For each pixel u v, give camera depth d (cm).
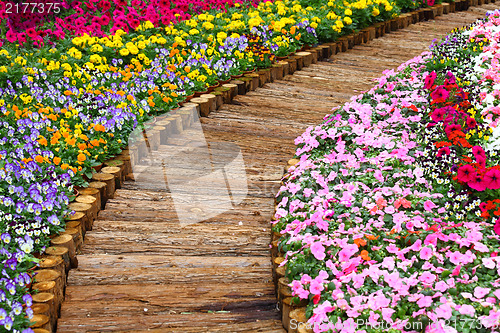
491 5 1412
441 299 319
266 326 353
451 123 529
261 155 603
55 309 356
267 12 1040
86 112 614
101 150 541
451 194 431
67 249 399
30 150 496
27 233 394
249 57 831
